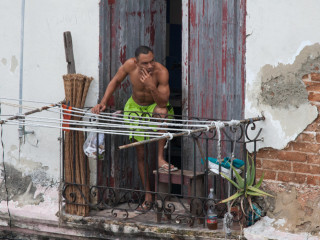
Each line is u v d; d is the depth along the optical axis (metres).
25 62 22.38
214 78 20.70
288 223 19.05
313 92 18.52
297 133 18.81
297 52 18.61
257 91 19.27
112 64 21.78
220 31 20.42
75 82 20.84
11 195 22.84
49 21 21.97
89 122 19.17
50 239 22.23
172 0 26.19
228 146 20.64
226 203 19.73
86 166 21.17
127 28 22.00
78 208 21.22
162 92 20.36
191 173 19.97
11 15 22.47
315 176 18.69
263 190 19.48
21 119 20.33
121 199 22.03
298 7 18.52
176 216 20.41
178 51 26.22
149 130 20.83
